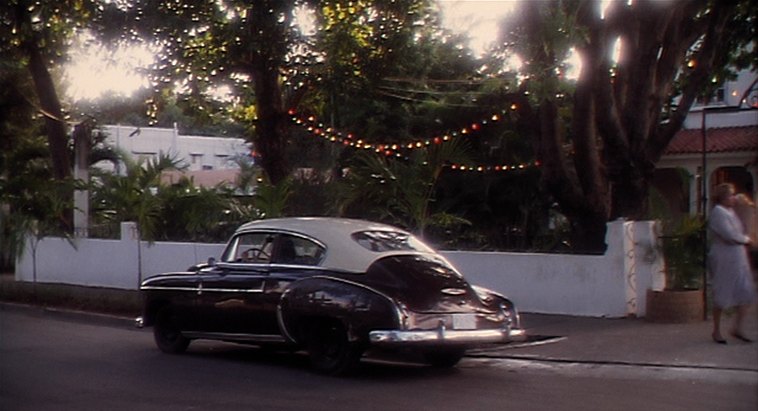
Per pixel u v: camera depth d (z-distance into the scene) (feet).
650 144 52.08
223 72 69.77
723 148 79.61
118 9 66.39
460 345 36.83
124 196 66.90
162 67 69.05
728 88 84.07
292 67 70.64
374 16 71.82
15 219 71.15
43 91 81.97
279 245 39.91
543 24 46.03
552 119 53.47
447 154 54.80
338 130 80.69
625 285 49.21
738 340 41.52
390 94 76.48
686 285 48.19
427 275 36.65
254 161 109.70
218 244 67.26
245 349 46.29
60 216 75.56
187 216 69.26
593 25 48.11
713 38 52.90
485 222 76.84
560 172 53.93
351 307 35.81
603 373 37.35
